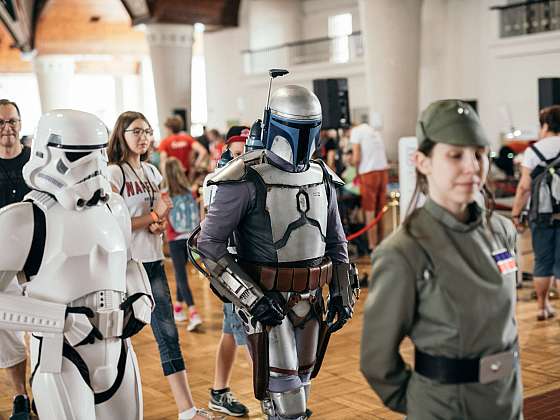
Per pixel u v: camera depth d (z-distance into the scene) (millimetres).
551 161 6285
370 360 2328
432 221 2305
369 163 10289
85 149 2896
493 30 17906
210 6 21859
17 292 2994
